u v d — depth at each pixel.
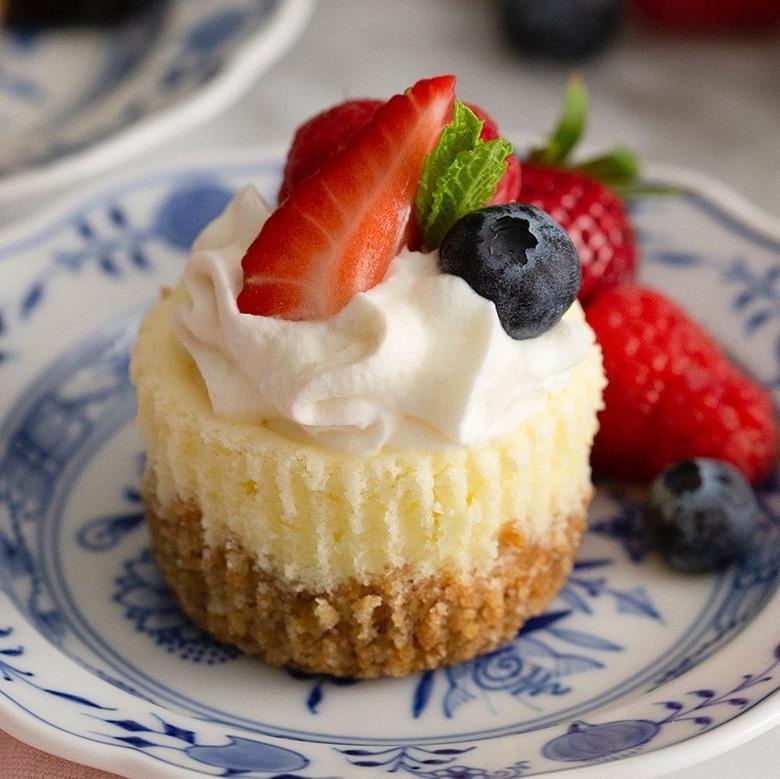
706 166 0.54
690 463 0.42
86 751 0.37
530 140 0.48
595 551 0.42
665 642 0.40
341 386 0.38
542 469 0.39
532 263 0.38
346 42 0.62
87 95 0.52
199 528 0.39
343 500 0.38
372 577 0.39
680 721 0.38
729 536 0.41
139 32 0.54
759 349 0.45
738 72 0.60
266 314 0.38
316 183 0.38
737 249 0.46
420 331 0.38
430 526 0.38
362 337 0.38
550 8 0.59
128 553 0.42
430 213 0.39
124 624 0.41
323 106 0.57
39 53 0.54
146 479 0.40
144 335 0.40
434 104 0.38
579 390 0.40
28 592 0.41
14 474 0.43
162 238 0.47
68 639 0.40
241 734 0.38
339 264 0.38
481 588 0.39
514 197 0.40
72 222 0.47
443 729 0.39
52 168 0.48
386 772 0.37
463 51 0.61
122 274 0.46
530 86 0.59
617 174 0.46
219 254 0.39
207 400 0.39
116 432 0.44
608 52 0.62
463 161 0.38
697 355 0.44
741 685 0.38
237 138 0.54
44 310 0.46
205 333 0.39
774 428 0.43
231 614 0.39
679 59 0.61
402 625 0.39
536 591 0.40
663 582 0.42
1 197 0.48
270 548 0.39
